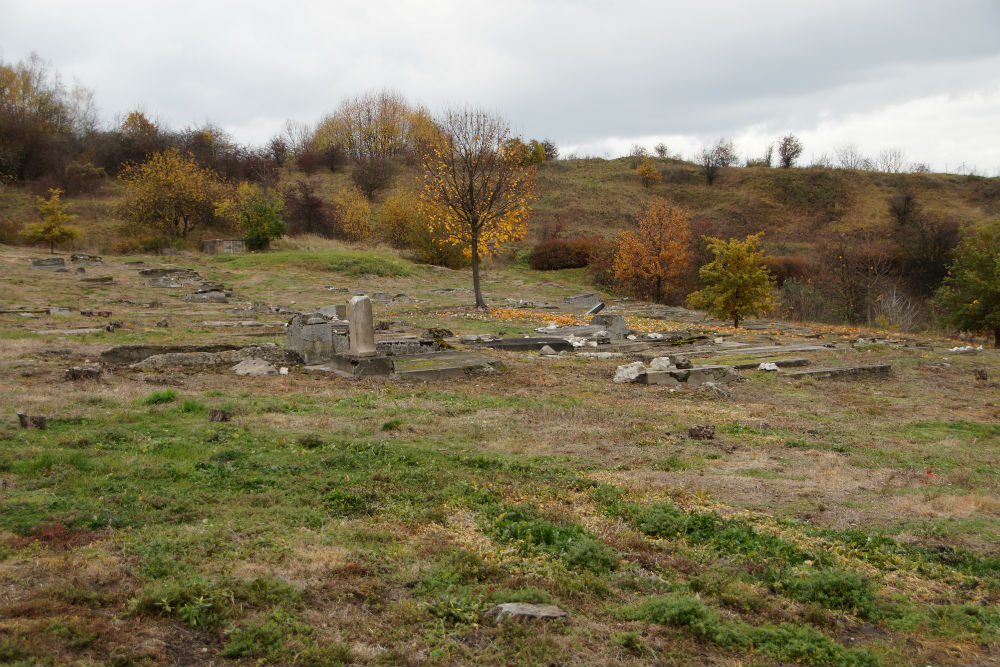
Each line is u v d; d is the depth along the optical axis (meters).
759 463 8.74
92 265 35.97
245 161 67.62
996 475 8.67
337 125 84.31
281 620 4.44
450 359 14.67
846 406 12.93
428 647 4.29
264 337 18.36
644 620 4.80
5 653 3.82
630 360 17.11
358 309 14.01
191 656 4.05
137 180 47.97
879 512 7.15
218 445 8.29
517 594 4.96
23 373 12.04
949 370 17.83
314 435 8.80
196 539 5.54
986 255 26.36
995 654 4.65
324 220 57.03
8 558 5.04
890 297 40.16
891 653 4.59
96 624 4.24
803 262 50.00
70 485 6.64
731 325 28.30
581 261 53.28
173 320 22.03
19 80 70.50
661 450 9.21
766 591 5.38
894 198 67.44
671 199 74.44
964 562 6.08
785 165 82.75
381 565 5.35
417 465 7.95
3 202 50.47
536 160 80.81
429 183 34.28
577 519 6.58
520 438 9.54
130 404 10.22
